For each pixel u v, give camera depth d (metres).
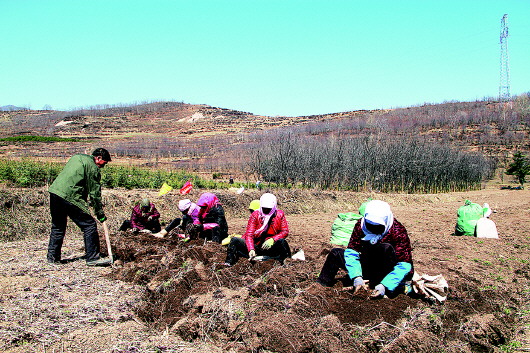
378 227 5.11
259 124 130.62
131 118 138.50
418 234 12.26
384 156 33.66
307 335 4.26
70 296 5.47
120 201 14.10
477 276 7.16
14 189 12.66
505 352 4.69
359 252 5.41
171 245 8.24
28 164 16.69
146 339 4.37
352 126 80.50
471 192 37.69
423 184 35.91
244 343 4.29
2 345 3.96
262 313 4.69
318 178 29.56
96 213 7.23
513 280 7.02
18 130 106.75
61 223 7.14
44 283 5.94
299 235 11.63
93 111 143.50
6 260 7.16
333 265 5.55
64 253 8.09
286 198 19.55
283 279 5.62
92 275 6.55
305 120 129.62
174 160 51.12
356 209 21.38
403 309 4.98
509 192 36.84
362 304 4.96
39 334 4.24
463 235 11.91
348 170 31.20
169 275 5.95
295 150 31.17
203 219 8.78
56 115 134.38
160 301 5.31
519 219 15.83
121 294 5.72
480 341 4.68
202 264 6.31
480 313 5.43
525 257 8.84
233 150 55.19
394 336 4.32
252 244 6.73
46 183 15.28
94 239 7.13
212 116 142.50
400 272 5.20
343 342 4.20
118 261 7.25
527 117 82.19
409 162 34.53
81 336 4.31
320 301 4.97
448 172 39.50
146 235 9.22
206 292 5.43
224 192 17.94
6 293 5.37
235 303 4.91
